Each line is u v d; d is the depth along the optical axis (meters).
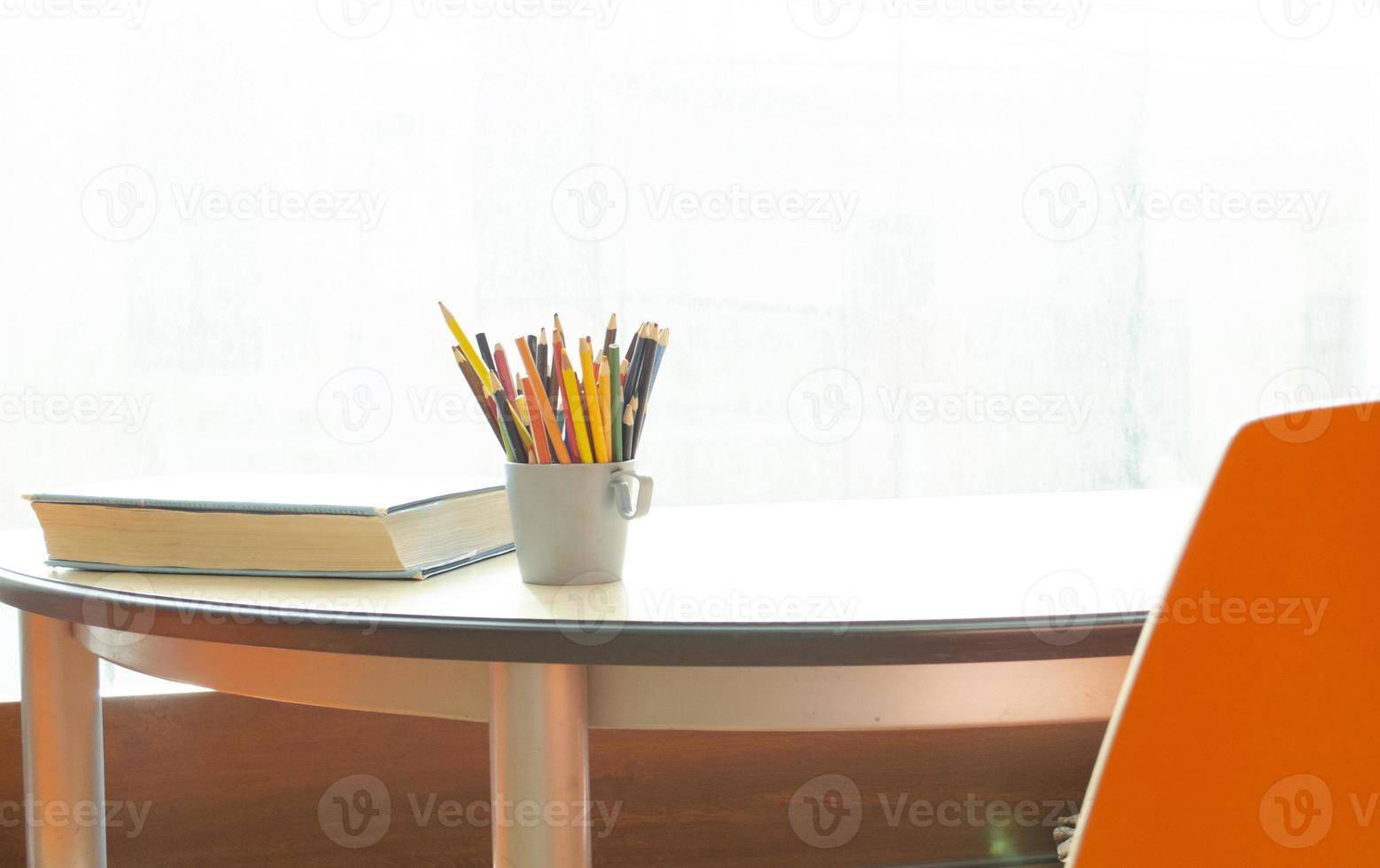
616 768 1.80
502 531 0.99
